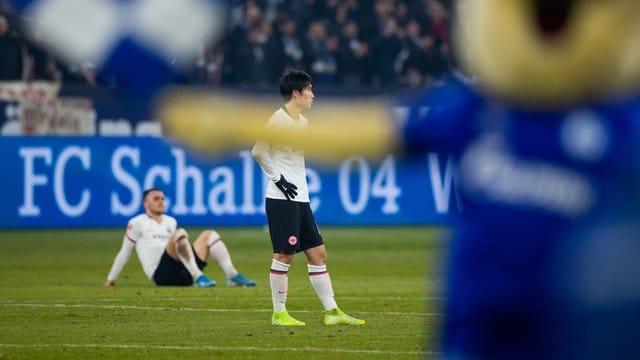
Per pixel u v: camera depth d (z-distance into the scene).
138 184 86.00
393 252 76.12
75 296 52.25
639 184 13.92
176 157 86.38
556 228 14.17
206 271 66.44
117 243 81.19
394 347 36.25
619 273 14.02
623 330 14.10
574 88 13.34
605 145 13.96
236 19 93.31
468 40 13.46
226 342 37.38
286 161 41.28
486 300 14.52
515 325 14.53
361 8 98.25
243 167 87.62
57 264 69.25
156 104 11.05
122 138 85.75
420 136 14.19
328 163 13.35
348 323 41.97
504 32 13.12
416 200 90.69
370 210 90.25
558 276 14.20
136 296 52.22
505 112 14.19
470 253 14.59
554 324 14.31
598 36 12.91
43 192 85.19
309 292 54.09
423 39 98.69
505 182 14.30
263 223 88.00
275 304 42.03
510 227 14.32
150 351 35.31
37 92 85.38
